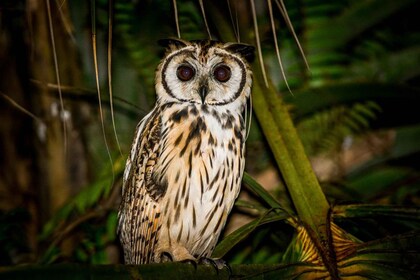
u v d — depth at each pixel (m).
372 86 9.80
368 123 11.84
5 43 12.30
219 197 8.64
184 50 9.15
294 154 7.69
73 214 11.25
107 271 4.93
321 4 11.19
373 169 12.08
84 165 11.42
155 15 11.05
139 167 8.75
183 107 8.80
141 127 9.16
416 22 12.93
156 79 9.23
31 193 11.99
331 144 11.55
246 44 9.07
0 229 10.27
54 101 11.36
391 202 11.20
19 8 10.87
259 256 10.39
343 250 6.20
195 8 10.68
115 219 10.52
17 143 12.94
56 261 10.62
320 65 11.18
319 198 7.32
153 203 8.60
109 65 6.47
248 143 10.66
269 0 6.56
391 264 5.93
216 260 7.66
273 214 7.58
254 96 8.43
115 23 11.12
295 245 7.00
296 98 9.85
